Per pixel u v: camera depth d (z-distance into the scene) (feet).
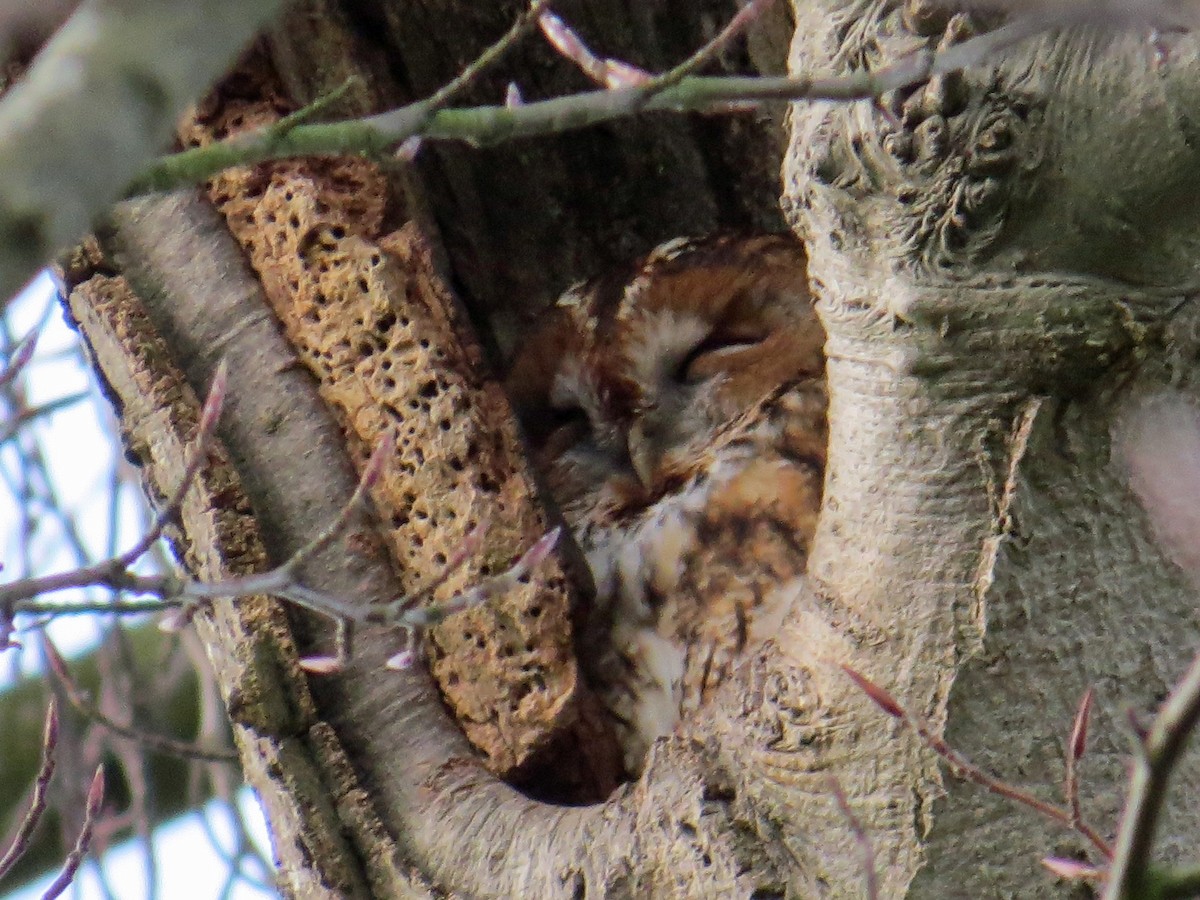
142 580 11.06
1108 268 11.30
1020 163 11.26
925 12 11.27
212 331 11.81
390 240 11.88
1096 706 11.29
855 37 11.31
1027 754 11.28
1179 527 11.31
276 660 11.61
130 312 11.76
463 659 11.75
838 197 11.34
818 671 11.34
